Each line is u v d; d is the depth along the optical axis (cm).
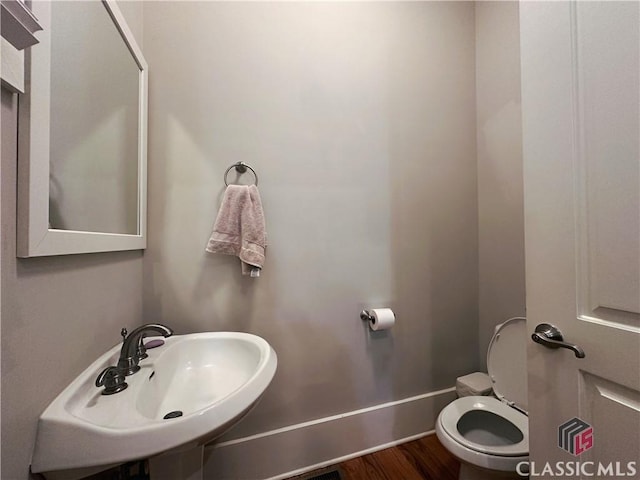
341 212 132
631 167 50
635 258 50
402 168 144
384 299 140
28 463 48
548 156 64
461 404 117
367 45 136
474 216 160
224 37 115
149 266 107
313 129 127
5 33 40
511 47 139
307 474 122
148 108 107
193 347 100
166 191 109
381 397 140
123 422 54
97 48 74
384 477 120
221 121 115
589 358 57
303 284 126
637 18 49
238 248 111
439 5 152
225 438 115
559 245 63
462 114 157
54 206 56
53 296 56
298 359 125
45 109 52
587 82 57
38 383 51
